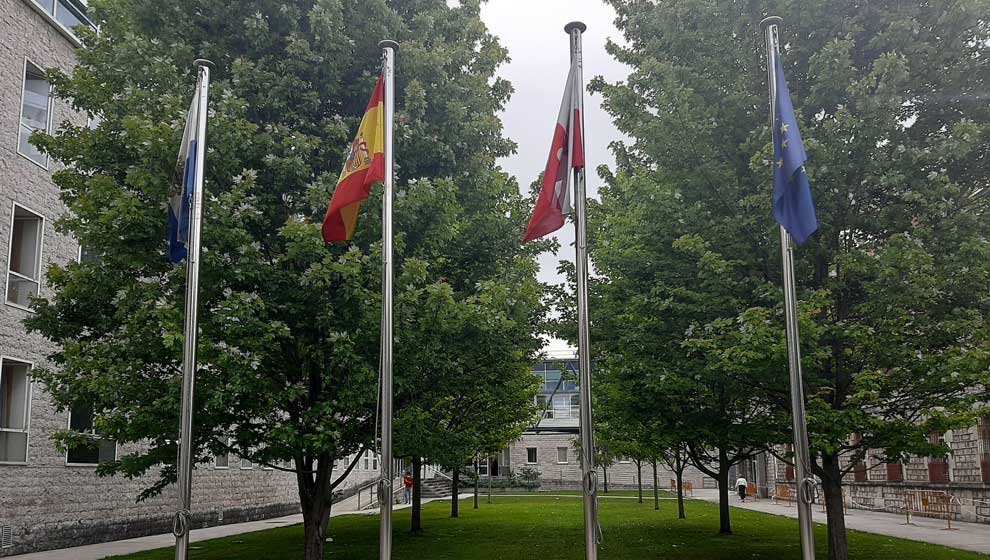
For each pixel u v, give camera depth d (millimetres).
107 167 11906
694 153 12742
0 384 17625
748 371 11492
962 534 20906
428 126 12953
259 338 10766
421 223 12109
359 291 11016
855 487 34125
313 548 12633
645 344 13562
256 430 11922
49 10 19484
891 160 11516
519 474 57844
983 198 12227
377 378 11258
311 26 12055
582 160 10539
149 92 11664
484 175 13750
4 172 17594
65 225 12227
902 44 11750
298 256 11180
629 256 14266
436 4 13859
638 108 13875
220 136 11164
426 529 21750
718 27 12906
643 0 15094
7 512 17047
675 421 13797
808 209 9648
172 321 10273
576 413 60344
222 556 16156
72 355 11305
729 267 12047
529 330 16422
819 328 10883
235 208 10977
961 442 26156
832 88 11930
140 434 11141
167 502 22891
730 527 21328
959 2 11336
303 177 11797
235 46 12734
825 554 15641
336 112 13164
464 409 19484
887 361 11852
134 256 11414
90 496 19656
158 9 12320
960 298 11750
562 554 15805
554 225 10461
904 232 11570
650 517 26531
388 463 9742
